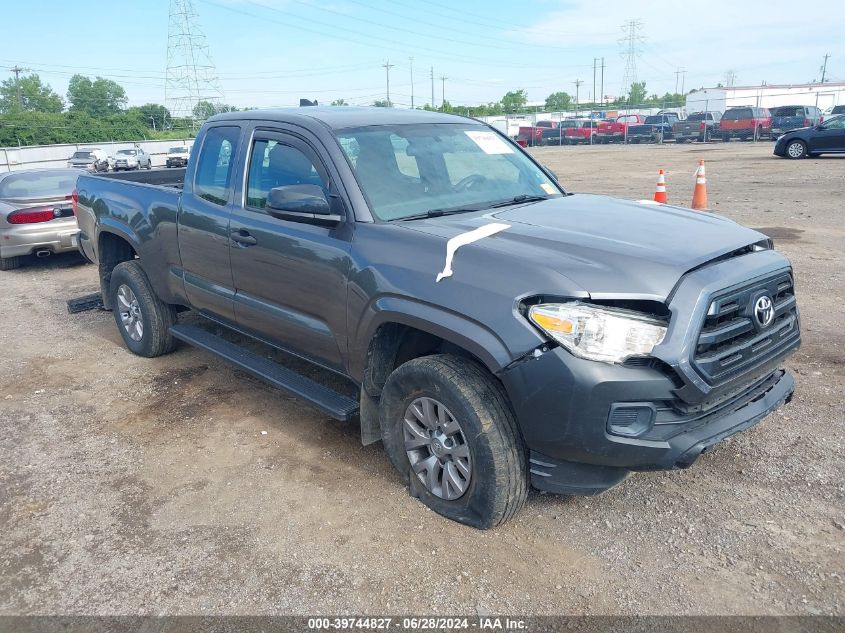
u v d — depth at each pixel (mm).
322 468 4027
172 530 3496
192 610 2926
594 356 2824
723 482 3617
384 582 3025
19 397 5359
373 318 3482
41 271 10328
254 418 4762
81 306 7480
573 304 2854
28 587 3127
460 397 3139
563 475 3066
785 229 9836
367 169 3887
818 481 3562
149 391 5332
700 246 3195
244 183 4465
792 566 2963
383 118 4363
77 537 3480
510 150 4750
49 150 45219
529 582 2977
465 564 3107
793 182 15203
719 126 35750
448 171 4199
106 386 5488
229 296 4668
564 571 3029
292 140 4172
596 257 3047
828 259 7980
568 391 2838
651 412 2855
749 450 3908
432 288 3215
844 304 6289
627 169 21359
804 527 3213
